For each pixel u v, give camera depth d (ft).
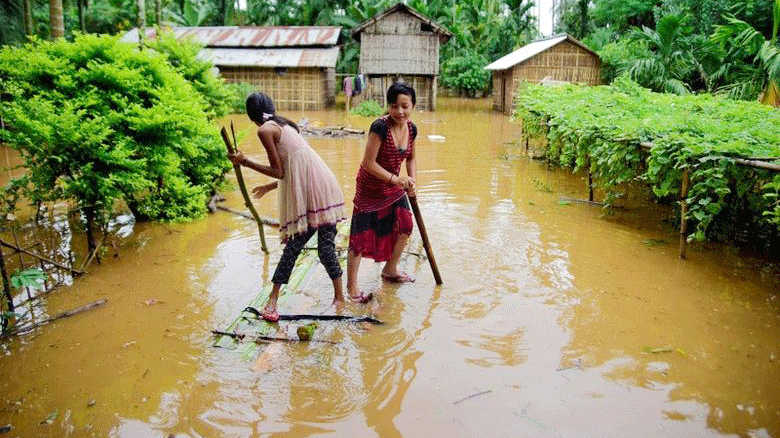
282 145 12.91
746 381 10.81
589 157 23.71
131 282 15.56
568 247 18.33
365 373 11.09
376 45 75.51
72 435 9.31
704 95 34.19
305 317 13.25
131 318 13.42
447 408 9.98
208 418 9.73
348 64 103.35
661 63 60.03
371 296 14.20
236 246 18.51
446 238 19.16
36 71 19.67
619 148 20.33
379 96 78.38
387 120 13.44
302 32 79.97
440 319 13.30
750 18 54.85
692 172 16.98
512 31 109.50
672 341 12.30
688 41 59.57
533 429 9.41
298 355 11.72
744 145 15.85
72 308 13.96
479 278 15.72
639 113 26.45
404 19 74.84
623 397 10.30
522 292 14.82
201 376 11.00
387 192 14.11
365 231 14.17
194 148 21.07
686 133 17.95
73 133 16.46
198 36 78.02
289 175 12.92
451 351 11.89
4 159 33.19
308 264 16.76
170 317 13.48
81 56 20.53
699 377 10.94
